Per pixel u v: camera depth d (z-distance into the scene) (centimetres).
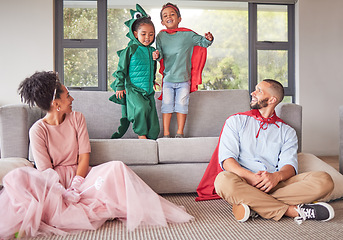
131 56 306
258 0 554
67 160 220
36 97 207
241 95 346
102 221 191
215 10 598
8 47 514
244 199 196
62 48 536
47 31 519
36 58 518
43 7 518
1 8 512
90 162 255
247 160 229
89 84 545
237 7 597
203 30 599
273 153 231
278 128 236
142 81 305
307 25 551
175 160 265
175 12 326
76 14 538
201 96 341
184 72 321
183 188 265
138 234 177
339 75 557
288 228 185
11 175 181
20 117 253
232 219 204
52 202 182
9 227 171
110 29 574
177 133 320
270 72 568
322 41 554
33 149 213
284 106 290
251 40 560
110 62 574
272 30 568
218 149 247
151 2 586
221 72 603
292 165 221
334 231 180
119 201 192
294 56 565
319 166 263
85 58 543
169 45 321
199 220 202
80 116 227
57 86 212
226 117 338
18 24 515
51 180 187
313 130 553
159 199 196
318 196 199
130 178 195
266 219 203
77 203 190
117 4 575
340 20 555
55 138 218
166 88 323
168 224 194
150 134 310
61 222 179
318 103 555
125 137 330
